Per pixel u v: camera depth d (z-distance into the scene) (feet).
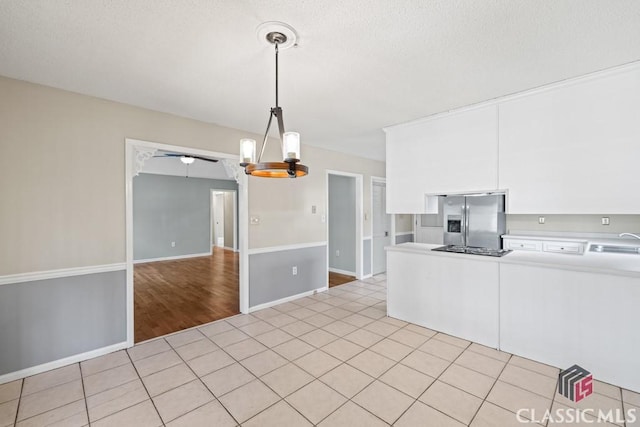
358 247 18.20
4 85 7.52
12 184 7.61
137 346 9.41
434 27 5.60
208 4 4.92
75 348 8.45
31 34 5.75
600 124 7.74
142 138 9.71
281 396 6.82
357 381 7.38
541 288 8.11
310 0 4.83
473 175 9.93
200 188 27.99
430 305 10.51
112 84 8.02
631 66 7.12
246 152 6.29
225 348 9.21
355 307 13.04
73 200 8.46
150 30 5.66
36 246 7.91
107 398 6.81
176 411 6.35
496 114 9.44
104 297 8.94
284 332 10.37
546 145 8.55
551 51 6.49
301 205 14.70
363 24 5.50
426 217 21.20
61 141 8.29
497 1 4.87
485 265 9.14
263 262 13.03
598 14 5.19
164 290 16.06
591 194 7.89
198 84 8.05
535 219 12.87
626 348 6.93
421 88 8.43
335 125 11.87
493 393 6.83
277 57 6.07
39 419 6.13
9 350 7.55
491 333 9.04
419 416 6.11
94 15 5.19
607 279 7.16
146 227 24.84
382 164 20.03
